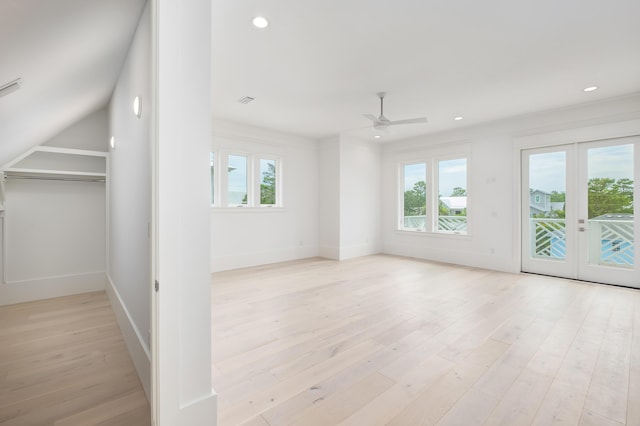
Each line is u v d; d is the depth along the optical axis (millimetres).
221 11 2166
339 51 2758
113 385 1823
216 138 4938
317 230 6465
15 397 1699
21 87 1684
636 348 2291
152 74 1247
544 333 2555
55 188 3557
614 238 4055
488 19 2285
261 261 5523
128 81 2287
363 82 3441
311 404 1648
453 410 1601
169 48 1264
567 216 4406
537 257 4727
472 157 5344
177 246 1294
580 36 2516
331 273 4789
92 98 2994
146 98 1670
